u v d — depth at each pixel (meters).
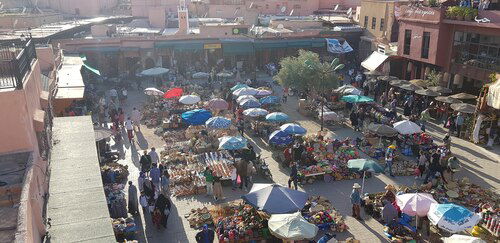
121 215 14.88
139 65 39.09
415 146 20.31
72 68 28.22
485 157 20.45
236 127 24.22
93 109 27.73
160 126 24.89
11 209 8.20
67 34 37.00
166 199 14.40
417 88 27.16
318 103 28.17
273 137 19.80
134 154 20.95
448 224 11.91
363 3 42.31
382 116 24.02
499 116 21.53
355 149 20.70
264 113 22.94
